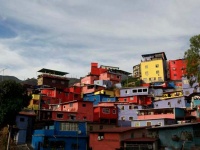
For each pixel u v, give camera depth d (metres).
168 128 41.88
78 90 96.81
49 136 47.06
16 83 48.81
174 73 109.56
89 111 66.00
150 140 41.28
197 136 39.41
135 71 140.12
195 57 42.25
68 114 62.75
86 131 50.25
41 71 105.25
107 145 44.72
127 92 87.19
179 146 39.34
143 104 74.75
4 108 46.16
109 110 69.56
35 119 59.81
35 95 79.06
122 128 47.00
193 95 66.56
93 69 115.56
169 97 75.88
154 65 111.00
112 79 109.44
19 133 55.47
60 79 103.62
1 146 44.47
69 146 48.06
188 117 60.00
